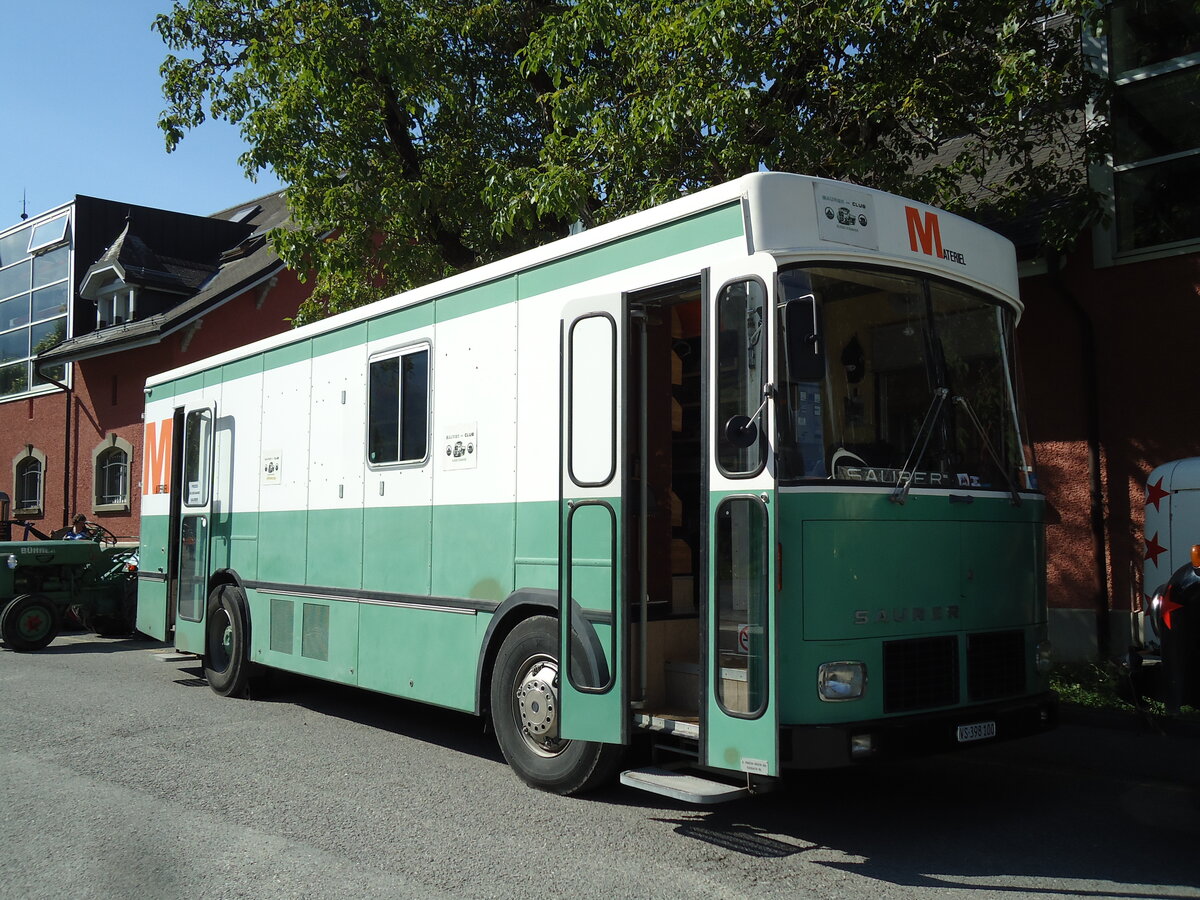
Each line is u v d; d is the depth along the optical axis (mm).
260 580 9484
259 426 9656
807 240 5301
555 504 6344
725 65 9812
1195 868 5016
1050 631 10695
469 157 13844
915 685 5289
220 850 5293
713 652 5215
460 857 5172
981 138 10234
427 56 13203
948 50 9859
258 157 13102
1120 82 10602
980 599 5656
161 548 11344
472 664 6906
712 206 5516
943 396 5680
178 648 10891
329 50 12414
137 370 22844
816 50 9820
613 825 5719
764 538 5023
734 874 4930
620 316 5820
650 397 6043
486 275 7047
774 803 6219
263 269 21031
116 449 23266
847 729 4926
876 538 5230
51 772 6977
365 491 8109
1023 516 5980
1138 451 10172
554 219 13594
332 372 8648
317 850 5285
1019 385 6242
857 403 5340
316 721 8891
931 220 5848
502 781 6738
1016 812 6020
